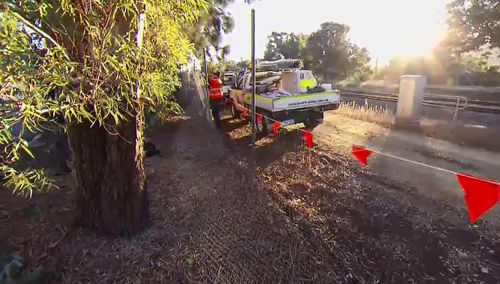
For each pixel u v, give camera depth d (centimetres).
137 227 345
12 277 267
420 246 357
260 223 391
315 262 323
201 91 1179
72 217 369
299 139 811
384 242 364
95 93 206
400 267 324
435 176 556
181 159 643
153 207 411
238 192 482
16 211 378
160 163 605
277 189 506
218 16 932
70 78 194
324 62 3512
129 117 305
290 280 297
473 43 1742
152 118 775
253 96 619
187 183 507
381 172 581
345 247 353
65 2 190
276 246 345
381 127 972
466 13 1681
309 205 454
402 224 401
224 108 1329
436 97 1438
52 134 462
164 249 329
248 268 310
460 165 616
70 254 310
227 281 293
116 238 336
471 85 2448
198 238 351
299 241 355
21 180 232
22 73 167
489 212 423
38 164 459
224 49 1138
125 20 236
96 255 311
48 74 177
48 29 206
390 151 719
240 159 660
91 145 317
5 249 304
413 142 791
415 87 916
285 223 394
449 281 306
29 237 329
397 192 494
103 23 215
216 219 395
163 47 266
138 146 332
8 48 160
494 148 709
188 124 1000
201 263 313
